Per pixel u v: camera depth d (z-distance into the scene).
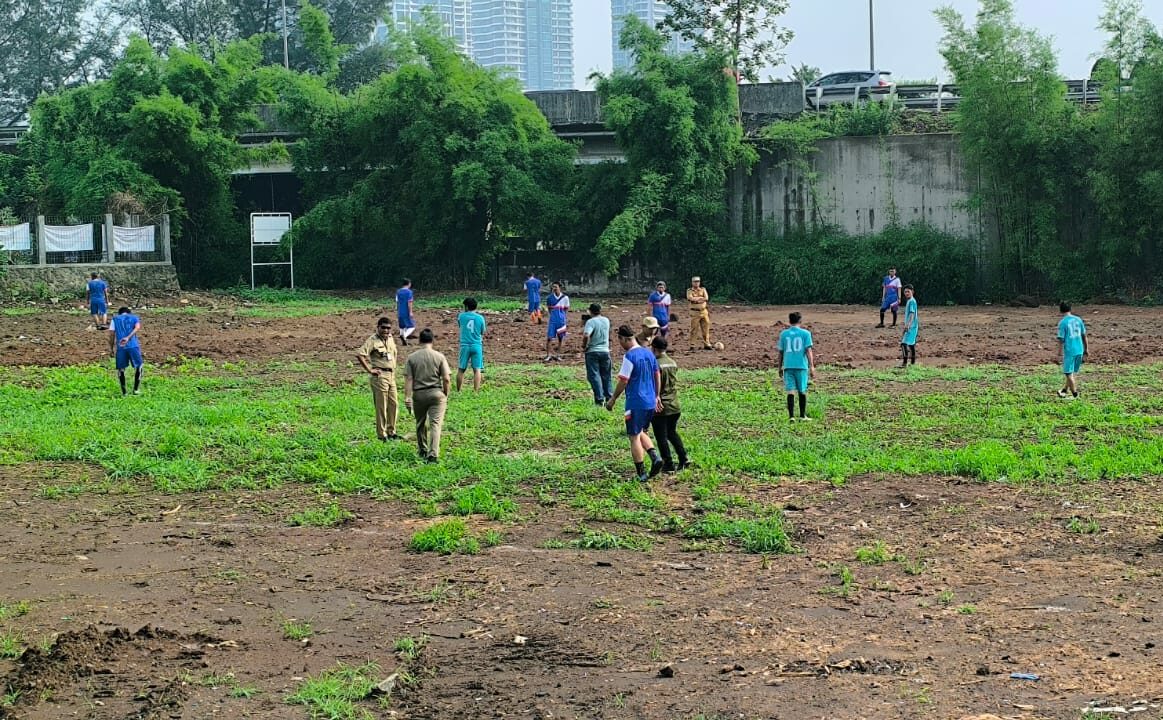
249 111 49.53
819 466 12.86
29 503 11.96
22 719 6.32
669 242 44.81
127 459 13.65
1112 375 20.86
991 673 6.76
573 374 21.95
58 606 8.49
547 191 46.16
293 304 40.22
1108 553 9.35
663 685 6.70
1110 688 6.46
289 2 80.62
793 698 6.43
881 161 43.75
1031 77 40.25
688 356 25.30
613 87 44.72
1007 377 20.86
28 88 76.38
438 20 47.38
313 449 14.27
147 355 25.16
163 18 80.06
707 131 44.09
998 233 42.34
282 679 6.95
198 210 47.47
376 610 8.32
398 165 47.62
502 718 6.27
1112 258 39.47
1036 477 12.15
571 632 7.70
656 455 12.50
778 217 45.34
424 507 11.24
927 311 38.59
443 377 13.72
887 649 7.24
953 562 9.22
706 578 8.95
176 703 6.50
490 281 48.62
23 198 48.16
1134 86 38.94
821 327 32.19
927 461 12.97
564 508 11.41
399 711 6.41
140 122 44.59
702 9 52.47
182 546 10.23
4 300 36.75
